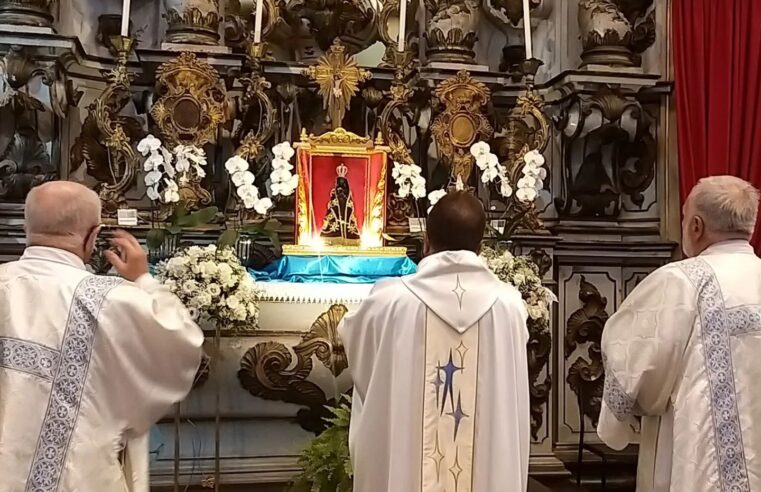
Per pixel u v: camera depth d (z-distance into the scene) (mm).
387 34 5590
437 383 2797
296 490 3734
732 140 5391
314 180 5121
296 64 5516
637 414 3006
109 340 2504
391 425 2807
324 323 4629
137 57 5348
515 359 2861
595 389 5730
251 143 5078
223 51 5348
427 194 5637
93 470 2463
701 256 3020
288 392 4668
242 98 5434
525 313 2963
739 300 2910
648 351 2902
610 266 5828
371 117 5691
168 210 4910
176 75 5047
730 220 3000
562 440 5668
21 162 5047
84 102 5508
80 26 5605
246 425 4766
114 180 5105
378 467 2848
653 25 5953
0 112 5012
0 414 2410
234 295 4137
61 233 2605
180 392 2602
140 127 5492
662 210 5887
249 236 4895
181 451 4703
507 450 2783
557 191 5973
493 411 2797
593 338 5781
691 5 5523
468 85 5340
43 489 2404
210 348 4551
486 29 6184
